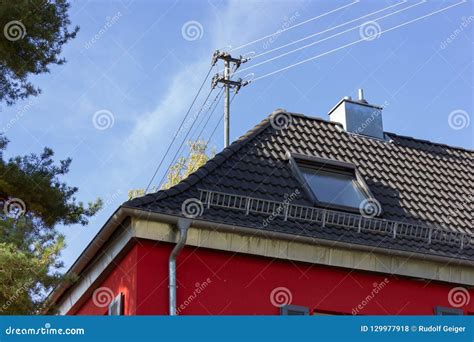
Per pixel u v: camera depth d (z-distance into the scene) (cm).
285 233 1781
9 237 1741
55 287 1744
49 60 2009
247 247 1772
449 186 2155
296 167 1964
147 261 1723
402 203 2025
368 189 1994
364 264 1844
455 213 2064
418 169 2169
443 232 1955
